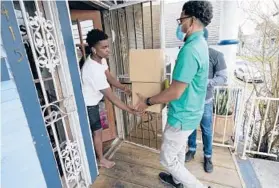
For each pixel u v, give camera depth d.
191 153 2.04
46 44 1.30
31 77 1.18
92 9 2.14
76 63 1.55
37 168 1.28
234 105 2.36
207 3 1.11
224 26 2.66
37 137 1.25
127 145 2.42
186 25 1.17
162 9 1.88
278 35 2.86
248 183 1.72
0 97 1.03
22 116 1.15
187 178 1.39
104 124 2.45
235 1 2.55
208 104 1.73
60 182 1.47
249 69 3.11
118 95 2.37
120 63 2.54
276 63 2.93
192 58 1.09
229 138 2.38
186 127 1.29
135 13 2.94
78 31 2.13
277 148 2.92
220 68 1.71
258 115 2.97
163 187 1.73
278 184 1.71
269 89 2.99
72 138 1.63
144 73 1.40
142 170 1.96
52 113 1.39
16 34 1.07
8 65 1.05
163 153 1.39
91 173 1.81
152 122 2.70
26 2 1.27
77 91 1.57
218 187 1.70
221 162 2.01
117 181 1.84
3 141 1.08
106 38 1.63
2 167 1.09
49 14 1.32
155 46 3.20
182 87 1.13
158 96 1.26
